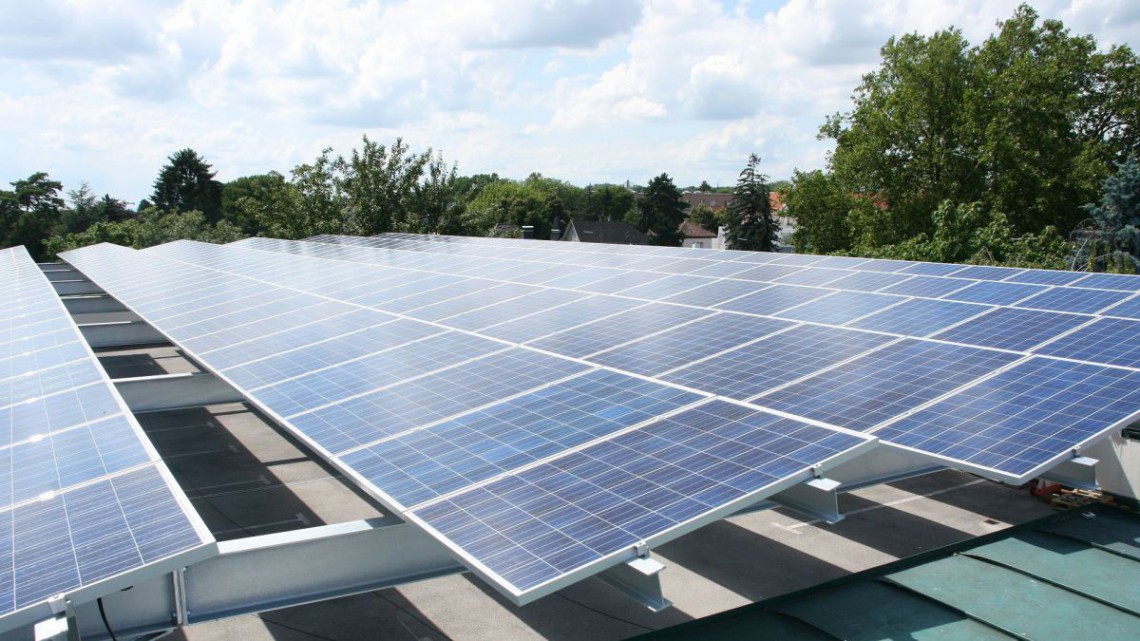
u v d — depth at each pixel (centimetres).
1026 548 1273
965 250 4625
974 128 5475
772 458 933
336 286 2597
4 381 1517
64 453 1043
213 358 1727
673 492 872
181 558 750
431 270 2889
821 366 1369
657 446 992
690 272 2439
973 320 1570
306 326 1948
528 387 1266
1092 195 5547
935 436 1066
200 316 2250
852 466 1402
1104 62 6284
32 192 11331
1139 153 6094
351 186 6875
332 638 1352
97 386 1381
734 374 1365
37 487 936
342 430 1171
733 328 1662
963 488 1909
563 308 1981
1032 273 1917
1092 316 1504
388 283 2584
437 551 1093
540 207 16050
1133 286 1684
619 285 2295
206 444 2306
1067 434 1036
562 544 787
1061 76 5897
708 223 17312
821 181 6581
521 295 2214
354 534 1048
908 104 5725
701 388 1312
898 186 5838
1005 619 1066
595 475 925
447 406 1222
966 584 1167
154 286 3058
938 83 5666
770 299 1925
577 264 2812
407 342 1667
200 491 1955
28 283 3269
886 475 1429
